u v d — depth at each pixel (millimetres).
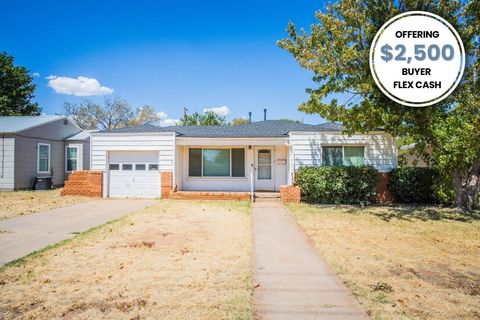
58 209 10820
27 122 18828
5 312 3531
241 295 4004
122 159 14453
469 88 9711
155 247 6168
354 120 10469
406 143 13812
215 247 6227
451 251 6094
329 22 10023
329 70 10008
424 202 12742
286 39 10914
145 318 3416
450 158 10375
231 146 15227
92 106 44188
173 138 14031
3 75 30000
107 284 4332
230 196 13469
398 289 4238
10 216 9430
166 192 13844
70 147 20984
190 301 3828
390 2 9680
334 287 4285
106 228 7832
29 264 5121
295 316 3469
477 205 11578
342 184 12305
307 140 13625
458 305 3777
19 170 16969
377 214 10195
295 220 9164
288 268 5043
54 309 3605
